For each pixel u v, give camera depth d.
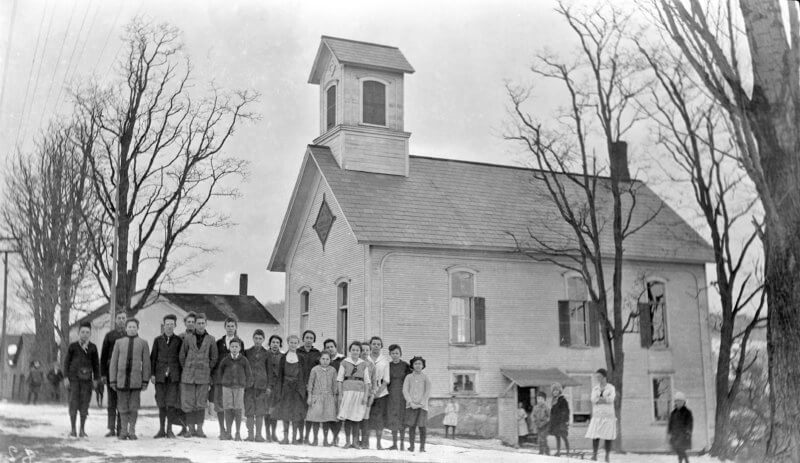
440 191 22.34
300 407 13.91
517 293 20.56
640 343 20.28
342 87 23.66
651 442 18.58
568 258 20.84
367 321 19.55
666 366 20.23
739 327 17.61
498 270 20.62
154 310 24.86
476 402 19.56
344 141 22.95
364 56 24.06
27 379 18.94
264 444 13.22
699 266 20.48
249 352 14.09
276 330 26.47
